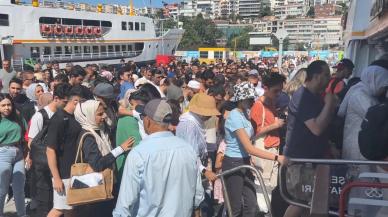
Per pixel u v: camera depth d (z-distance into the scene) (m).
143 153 3.35
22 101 7.80
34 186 5.67
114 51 40.09
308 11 144.12
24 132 6.29
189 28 134.25
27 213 6.34
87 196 4.39
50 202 5.36
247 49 127.44
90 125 4.70
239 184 4.91
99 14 37.84
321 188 3.15
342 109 4.84
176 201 3.39
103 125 4.89
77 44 35.78
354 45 11.70
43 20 32.38
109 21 38.97
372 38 7.66
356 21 10.35
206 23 141.62
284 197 3.62
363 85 4.18
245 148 4.73
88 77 10.16
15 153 5.79
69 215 4.73
